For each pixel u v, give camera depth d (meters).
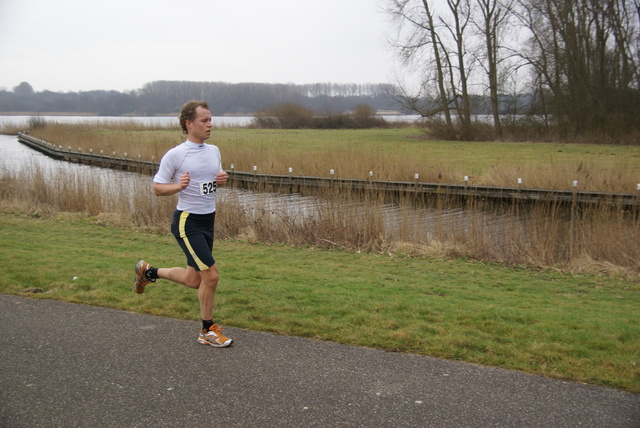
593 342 3.96
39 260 6.63
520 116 43.50
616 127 37.56
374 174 20.86
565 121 40.22
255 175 22.02
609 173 18.56
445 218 13.23
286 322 4.23
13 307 4.52
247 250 10.27
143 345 3.72
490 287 7.59
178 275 3.99
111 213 14.00
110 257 7.73
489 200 17.30
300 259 9.46
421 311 4.73
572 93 39.47
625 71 38.06
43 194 15.41
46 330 3.98
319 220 11.57
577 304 6.41
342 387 3.10
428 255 10.21
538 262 9.67
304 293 5.39
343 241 11.03
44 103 152.25
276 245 11.09
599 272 9.14
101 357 3.50
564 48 38.84
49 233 11.18
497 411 2.85
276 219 12.00
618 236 9.77
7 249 7.65
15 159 35.28
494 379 3.23
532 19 39.19
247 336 3.94
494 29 41.22
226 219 12.12
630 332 4.30
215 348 3.68
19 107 151.88
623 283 8.38
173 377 3.22
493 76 42.56
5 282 5.29
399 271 8.60
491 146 36.75
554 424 2.73
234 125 72.56
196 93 129.88
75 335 3.89
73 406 2.86
